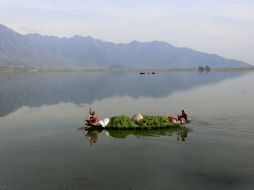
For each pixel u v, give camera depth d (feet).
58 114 163.12
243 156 90.63
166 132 118.21
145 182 73.92
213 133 115.55
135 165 84.48
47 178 76.28
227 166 83.35
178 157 90.48
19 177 77.00
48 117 154.81
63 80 472.44
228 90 291.38
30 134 119.44
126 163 86.02
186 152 94.68
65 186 71.92
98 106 190.60
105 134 117.19
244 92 270.05
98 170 81.20
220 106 182.09
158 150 97.04
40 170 81.35
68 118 151.23
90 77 586.45
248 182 73.82
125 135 115.24
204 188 70.95
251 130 119.03
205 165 84.02
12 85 361.92
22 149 99.66
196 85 367.04
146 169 81.61
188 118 143.02
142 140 108.27
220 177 76.59
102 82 423.64
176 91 286.05
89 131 122.31
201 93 264.72
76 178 76.07
